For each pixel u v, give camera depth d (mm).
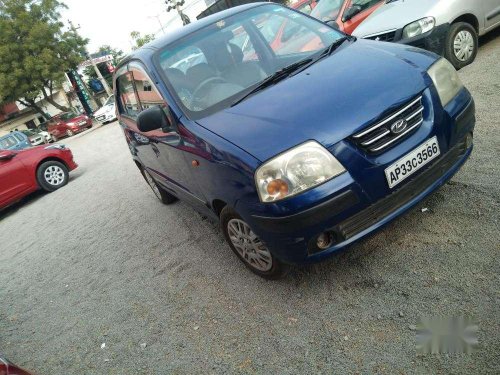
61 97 41875
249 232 2910
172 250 4160
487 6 5551
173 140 3254
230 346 2609
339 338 2336
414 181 2518
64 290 4266
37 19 30531
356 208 2365
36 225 7234
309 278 2898
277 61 3387
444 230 2812
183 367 2592
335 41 3457
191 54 3475
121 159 10117
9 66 29656
